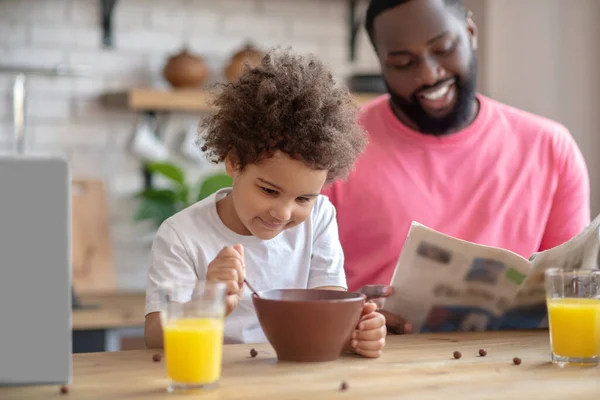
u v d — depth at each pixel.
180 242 1.34
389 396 0.88
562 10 2.97
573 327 1.05
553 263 1.28
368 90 3.26
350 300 1.03
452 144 1.79
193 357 0.89
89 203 3.11
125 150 3.21
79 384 0.93
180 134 3.27
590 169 2.92
